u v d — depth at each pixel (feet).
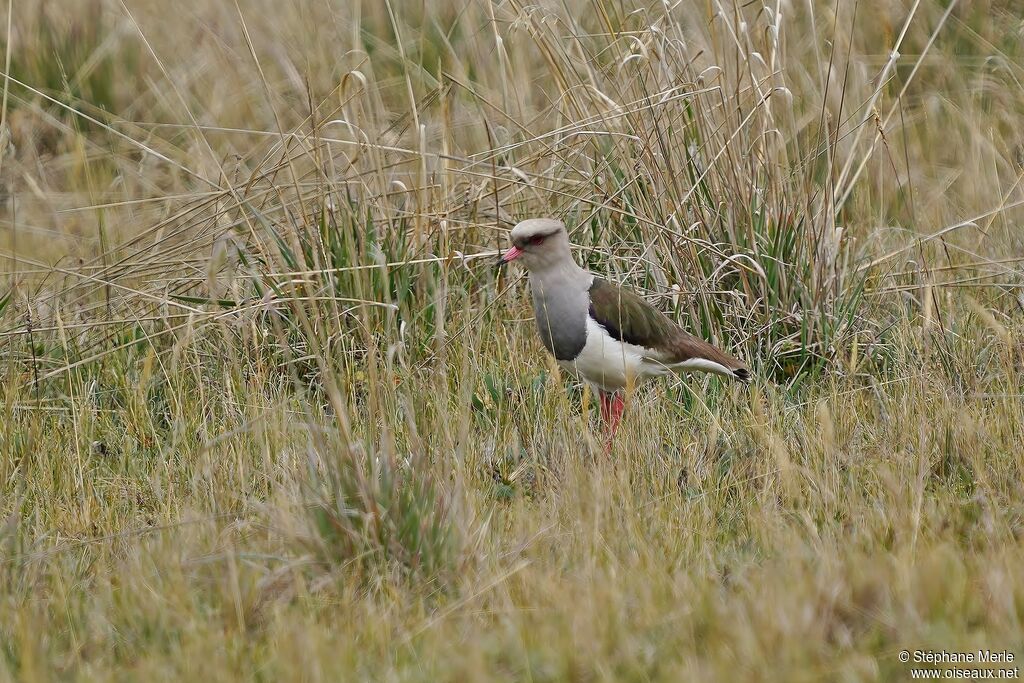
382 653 22.72
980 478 29.19
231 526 27.02
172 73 55.77
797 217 38.93
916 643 21.50
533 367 37.37
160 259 40.83
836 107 47.98
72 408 34.96
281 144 40.83
